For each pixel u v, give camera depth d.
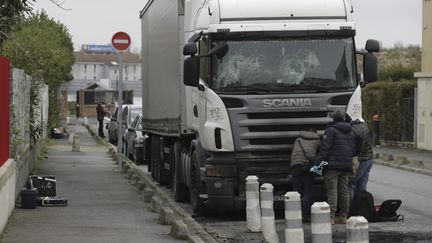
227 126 14.55
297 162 14.17
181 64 16.81
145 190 17.25
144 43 24.31
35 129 23.91
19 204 15.69
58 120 50.16
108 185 20.64
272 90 14.62
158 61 20.52
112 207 16.11
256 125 14.57
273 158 14.62
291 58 14.74
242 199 14.62
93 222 13.90
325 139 13.88
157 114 20.81
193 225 14.41
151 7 22.06
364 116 42.22
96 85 91.38
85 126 63.19
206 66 14.80
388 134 39.72
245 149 14.53
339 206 14.43
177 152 18.16
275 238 12.09
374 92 41.09
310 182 14.42
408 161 29.06
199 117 15.23
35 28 43.38
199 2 16.00
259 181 14.65
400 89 38.38
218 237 13.05
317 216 9.20
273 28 14.67
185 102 16.70
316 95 14.68
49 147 37.53
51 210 15.39
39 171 24.67
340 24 14.81
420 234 13.26
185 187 18.11
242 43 14.68
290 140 14.67
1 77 12.68
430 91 35.41
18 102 16.66
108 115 56.22
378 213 14.86
